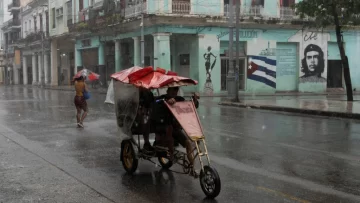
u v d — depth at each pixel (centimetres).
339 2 2083
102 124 1382
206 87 3155
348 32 3653
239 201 562
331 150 920
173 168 753
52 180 671
